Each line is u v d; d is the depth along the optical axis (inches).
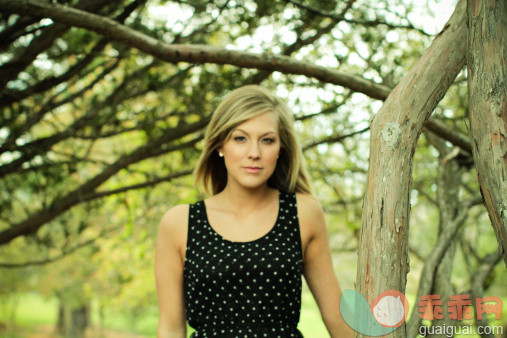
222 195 64.5
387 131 43.6
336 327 63.9
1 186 163.3
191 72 128.8
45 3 73.2
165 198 172.7
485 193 39.3
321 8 107.7
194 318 60.2
